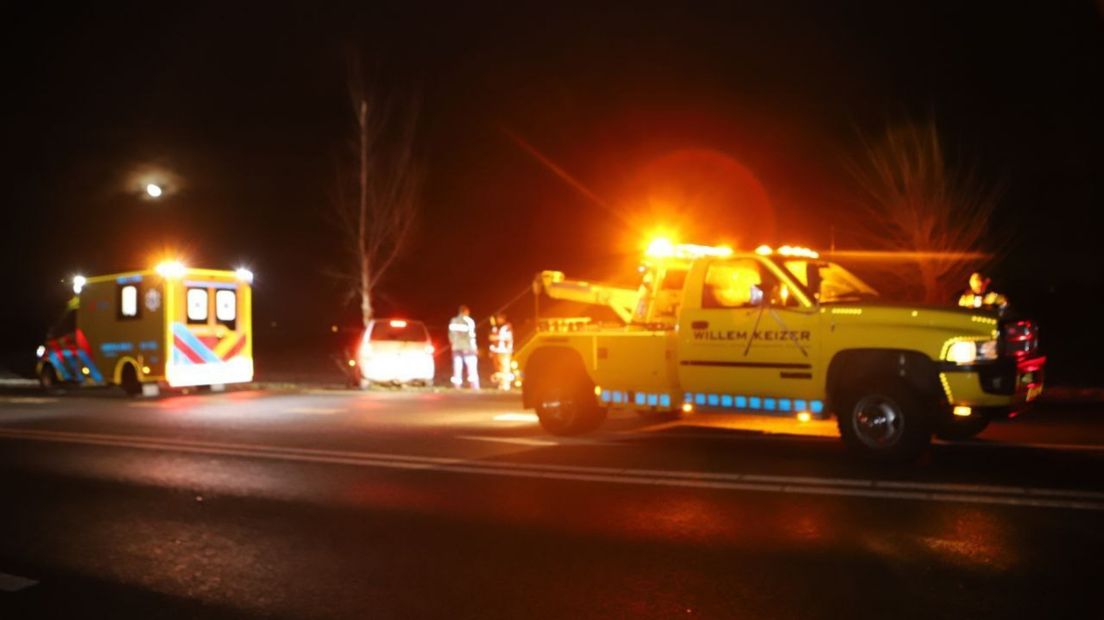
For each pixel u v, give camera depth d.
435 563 6.20
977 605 5.07
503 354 20.17
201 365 19.38
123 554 6.64
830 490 7.89
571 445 10.84
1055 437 10.51
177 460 10.52
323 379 24.14
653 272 11.22
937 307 8.77
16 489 8.98
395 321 20.83
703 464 9.34
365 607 5.39
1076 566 5.69
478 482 8.79
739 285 10.17
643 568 5.94
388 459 10.23
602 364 11.02
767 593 5.38
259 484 9.00
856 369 9.07
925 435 8.70
